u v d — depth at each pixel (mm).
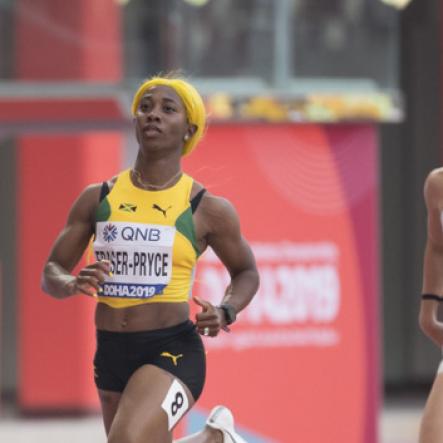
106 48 30766
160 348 15789
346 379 29797
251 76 30781
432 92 48938
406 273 49344
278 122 29797
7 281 47062
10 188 46844
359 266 29969
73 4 30812
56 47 30766
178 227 15766
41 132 31016
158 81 16031
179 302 15875
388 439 40125
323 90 30703
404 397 48062
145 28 30844
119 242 15734
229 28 30875
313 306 29766
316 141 29938
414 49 48875
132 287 15719
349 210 29969
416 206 49219
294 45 30938
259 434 29484
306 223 29875
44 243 42969
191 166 29516
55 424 42562
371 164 30047
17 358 47094
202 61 30781
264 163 29734
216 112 29656
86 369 43406
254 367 29516
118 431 15023
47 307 43250
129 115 30875
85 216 16078
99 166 42688
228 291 16344
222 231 16062
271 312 29594
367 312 29938
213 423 17984
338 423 29766
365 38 31016
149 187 15891
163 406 15312
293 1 31016
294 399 29625
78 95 30703
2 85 30766
